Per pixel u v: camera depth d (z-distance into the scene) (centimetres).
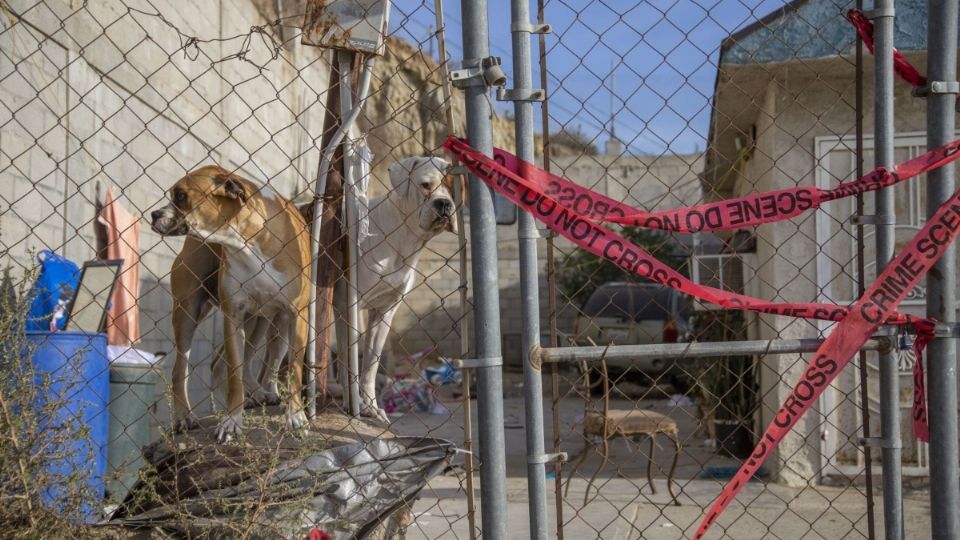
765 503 638
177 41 880
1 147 537
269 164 1226
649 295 1512
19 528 289
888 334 275
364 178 406
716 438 887
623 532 535
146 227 791
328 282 419
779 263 729
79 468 326
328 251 417
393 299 477
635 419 619
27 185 568
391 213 468
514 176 272
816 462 708
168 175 850
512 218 306
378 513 322
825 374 268
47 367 380
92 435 392
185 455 339
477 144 275
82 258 648
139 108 775
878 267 280
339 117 414
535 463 278
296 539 297
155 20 820
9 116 546
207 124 971
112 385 444
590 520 571
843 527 547
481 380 276
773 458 726
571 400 1435
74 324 507
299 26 381
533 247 279
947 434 274
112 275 533
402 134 1766
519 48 277
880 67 278
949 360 274
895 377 278
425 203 450
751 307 271
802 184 720
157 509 316
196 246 462
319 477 314
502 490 275
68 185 627
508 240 1998
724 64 654
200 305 469
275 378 343
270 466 305
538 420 279
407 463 325
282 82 1287
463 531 514
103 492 369
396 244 466
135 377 452
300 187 1378
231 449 337
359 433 365
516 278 1981
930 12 277
